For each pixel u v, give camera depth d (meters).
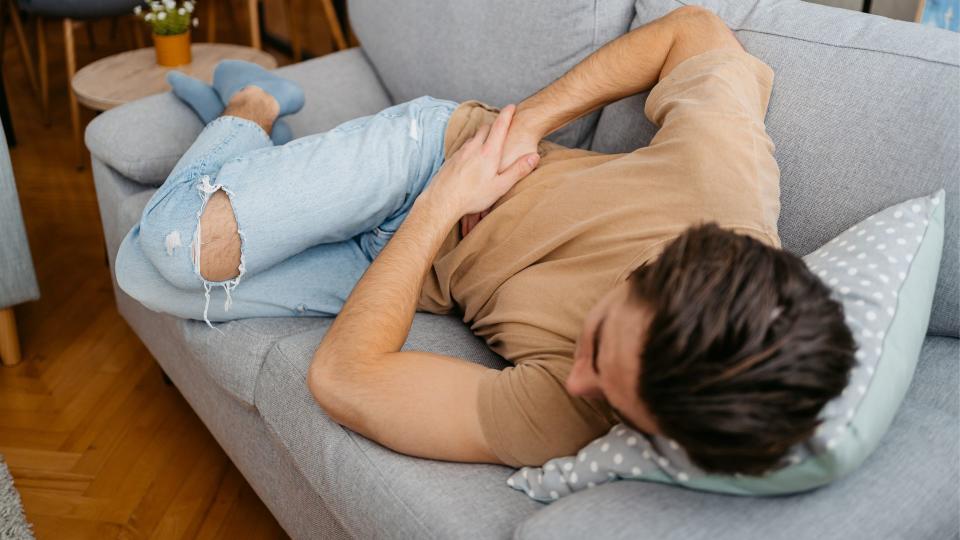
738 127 1.00
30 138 2.75
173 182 1.19
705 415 0.65
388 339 0.97
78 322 1.91
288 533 1.24
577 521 0.73
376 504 0.91
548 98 1.23
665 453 0.76
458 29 1.53
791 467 0.71
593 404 0.89
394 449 0.93
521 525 0.77
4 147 1.56
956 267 0.98
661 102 1.11
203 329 1.25
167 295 1.22
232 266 1.15
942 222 0.95
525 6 1.42
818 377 0.66
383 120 1.27
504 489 0.89
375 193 1.21
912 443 0.81
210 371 1.23
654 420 0.70
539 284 1.03
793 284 0.68
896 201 1.01
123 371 1.77
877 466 0.77
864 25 1.12
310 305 1.23
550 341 0.98
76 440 1.58
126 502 1.45
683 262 0.70
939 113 1.00
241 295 1.20
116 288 1.66
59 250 2.16
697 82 1.08
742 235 0.72
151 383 1.74
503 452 0.89
